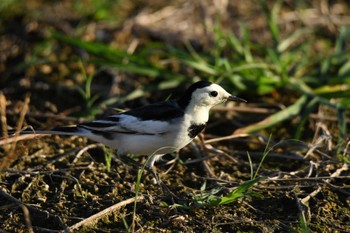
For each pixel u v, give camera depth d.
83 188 10.10
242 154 11.53
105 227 9.03
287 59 14.20
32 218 9.15
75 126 10.06
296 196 9.79
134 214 8.77
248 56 14.05
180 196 9.98
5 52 15.02
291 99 13.60
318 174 10.58
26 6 16.77
